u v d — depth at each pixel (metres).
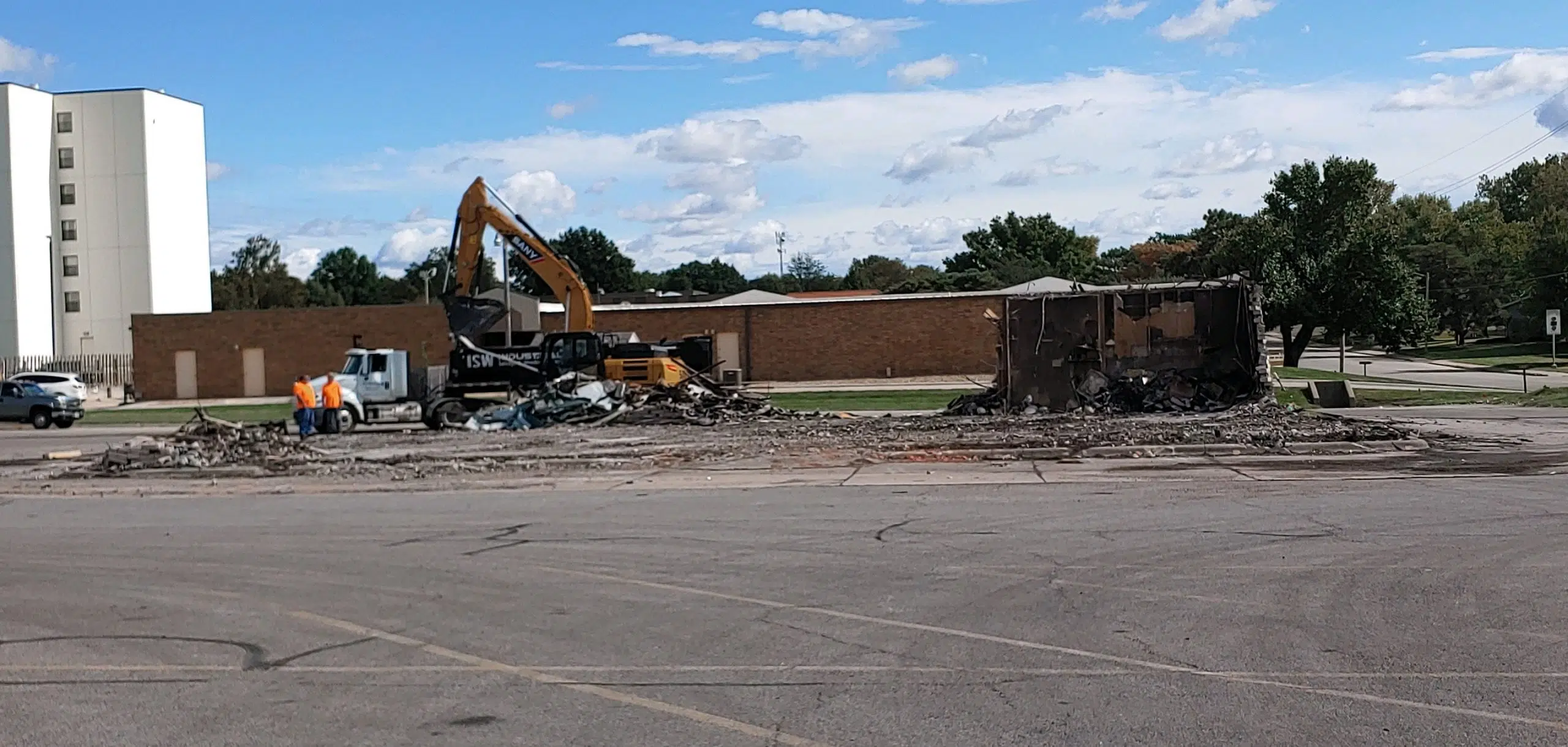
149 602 10.37
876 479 19.23
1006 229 139.00
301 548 13.30
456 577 11.25
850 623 8.98
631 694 7.27
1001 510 14.85
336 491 20.14
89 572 12.02
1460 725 6.37
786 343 61.12
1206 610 9.11
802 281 155.38
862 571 11.04
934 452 22.91
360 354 35.44
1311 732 6.31
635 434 30.45
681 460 23.22
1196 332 33.56
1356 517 13.56
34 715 7.05
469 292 39.91
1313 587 9.83
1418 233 113.56
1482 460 19.69
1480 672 7.34
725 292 140.88
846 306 60.94
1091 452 21.92
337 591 10.68
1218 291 33.53
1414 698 6.85
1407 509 14.06
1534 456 20.17
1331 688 7.08
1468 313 106.44
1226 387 33.03
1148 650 8.00
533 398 34.69
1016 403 33.84
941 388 51.56
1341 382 38.00
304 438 31.12
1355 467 19.16
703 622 9.12
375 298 149.25
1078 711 6.72
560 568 11.57
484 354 36.62
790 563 11.52
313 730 6.70
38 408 41.19
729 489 18.50
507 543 13.25
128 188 78.56
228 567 12.13
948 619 9.02
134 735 6.65
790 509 15.55
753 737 6.42
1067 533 12.87
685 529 13.91
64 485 21.88
